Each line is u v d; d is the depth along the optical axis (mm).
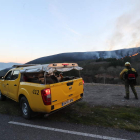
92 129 2828
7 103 5238
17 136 2643
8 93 4723
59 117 3615
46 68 2955
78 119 3412
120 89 7504
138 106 4258
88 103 4863
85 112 3924
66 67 3604
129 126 2889
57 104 3174
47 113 2994
